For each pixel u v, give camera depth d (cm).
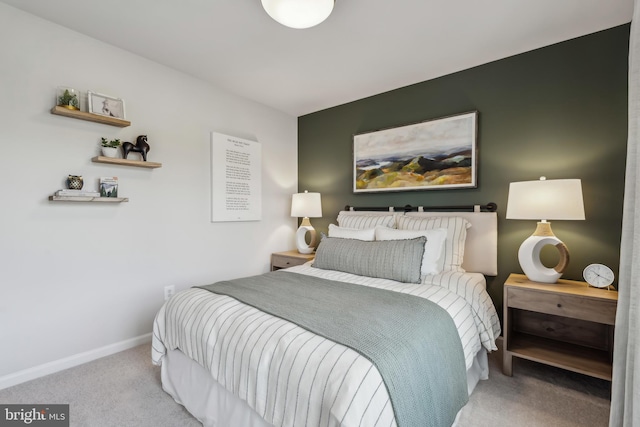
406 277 200
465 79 262
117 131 231
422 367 116
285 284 196
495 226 239
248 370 122
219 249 305
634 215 112
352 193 338
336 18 193
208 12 189
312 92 313
